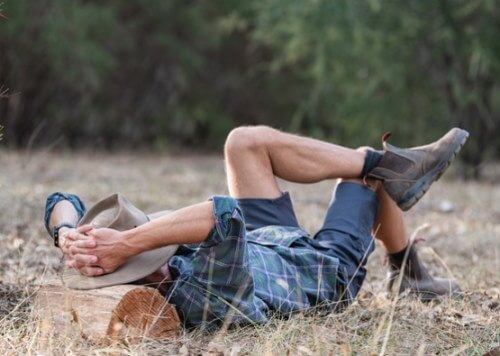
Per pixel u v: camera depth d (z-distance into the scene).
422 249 17.19
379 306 12.02
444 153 12.14
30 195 22.70
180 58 50.81
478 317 11.51
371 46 39.09
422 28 38.38
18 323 10.50
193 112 52.00
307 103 47.28
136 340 9.95
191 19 50.94
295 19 40.06
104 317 9.90
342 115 42.47
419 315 11.35
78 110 49.00
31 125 47.22
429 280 12.73
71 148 48.34
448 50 38.44
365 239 11.87
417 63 39.56
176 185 29.09
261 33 43.50
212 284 10.24
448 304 12.10
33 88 46.44
